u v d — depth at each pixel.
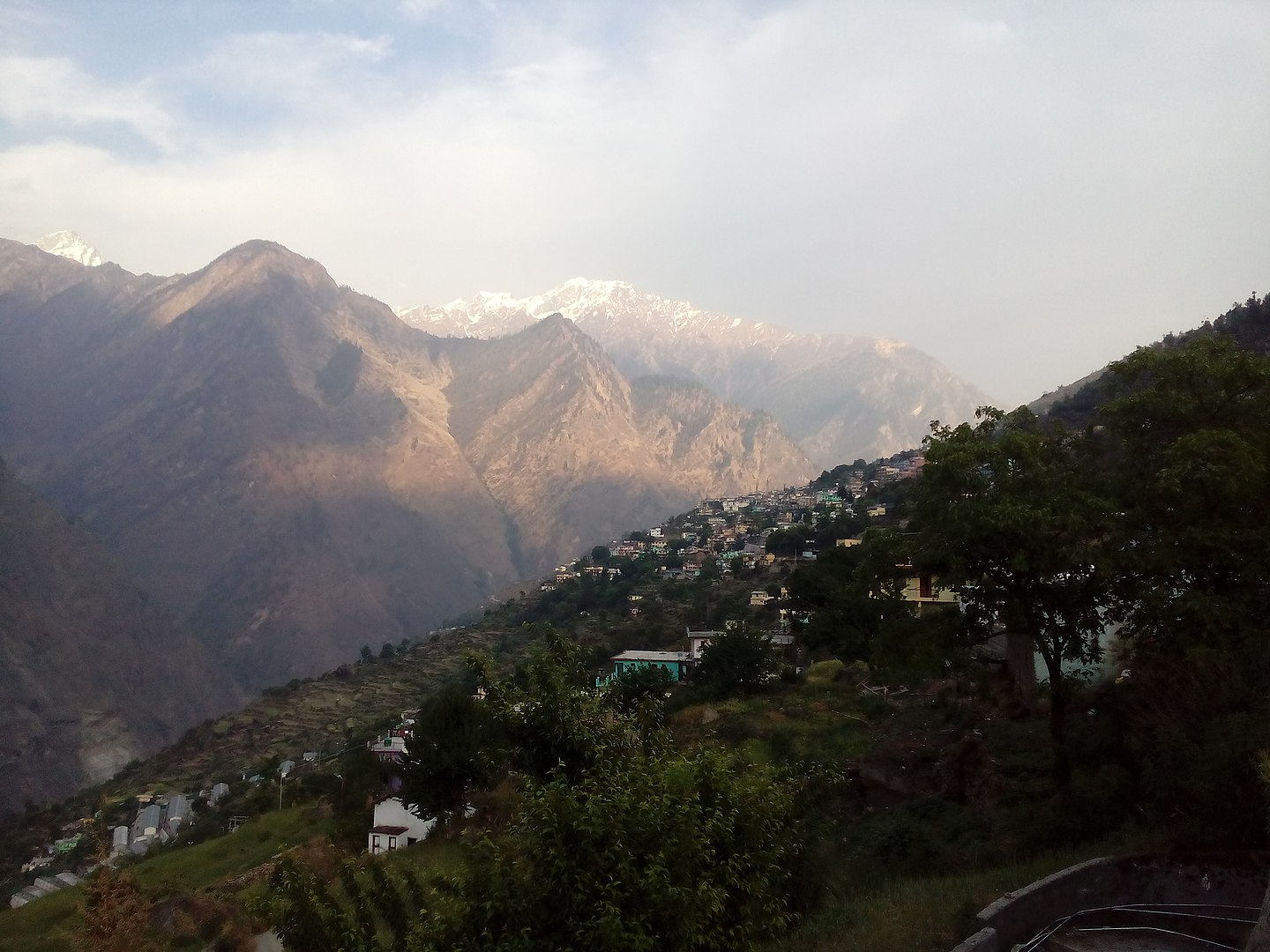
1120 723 12.59
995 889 9.39
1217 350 13.95
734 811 8.32
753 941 8.37
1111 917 8.36
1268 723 9.21
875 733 23.77
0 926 21.06
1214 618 11.94
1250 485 12.56
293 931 8.21
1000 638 27.72
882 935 8.67
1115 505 13.19
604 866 7.18
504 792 19.98
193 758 86.75
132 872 13.31
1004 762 15.89
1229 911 8.10
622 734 10.12
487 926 7.18
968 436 14.03
